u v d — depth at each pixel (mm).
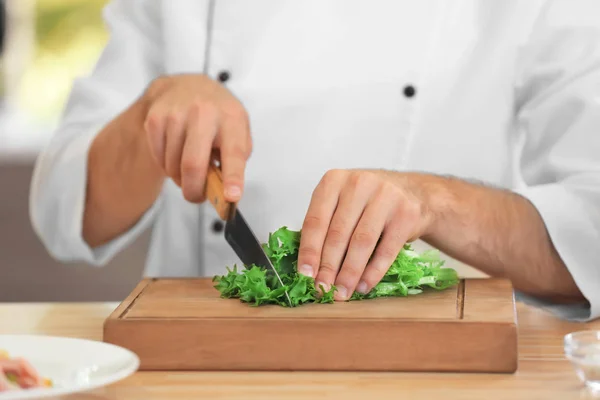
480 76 1957
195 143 1389
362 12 1951
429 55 1954
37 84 6922
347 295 1304
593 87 1782
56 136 1969
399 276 1342
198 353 1204
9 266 4328
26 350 1125
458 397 1076
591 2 1909
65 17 7008
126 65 2086
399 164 1950
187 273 2033
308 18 1965
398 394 1091
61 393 951
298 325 1195
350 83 1948
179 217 2012
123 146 1756
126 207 1837
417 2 1943
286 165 1958
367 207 1335
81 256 1891
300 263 1306
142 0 2125
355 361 1193
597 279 1512
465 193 1540
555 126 1815
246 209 1969
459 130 1967
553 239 1524
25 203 4703
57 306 1625
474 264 1556
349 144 1952
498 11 1959
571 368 1198
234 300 1322
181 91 1511
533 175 1831
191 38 2004
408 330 1184
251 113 1965
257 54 1975
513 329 1166
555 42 1911
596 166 1693
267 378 1168
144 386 1132
